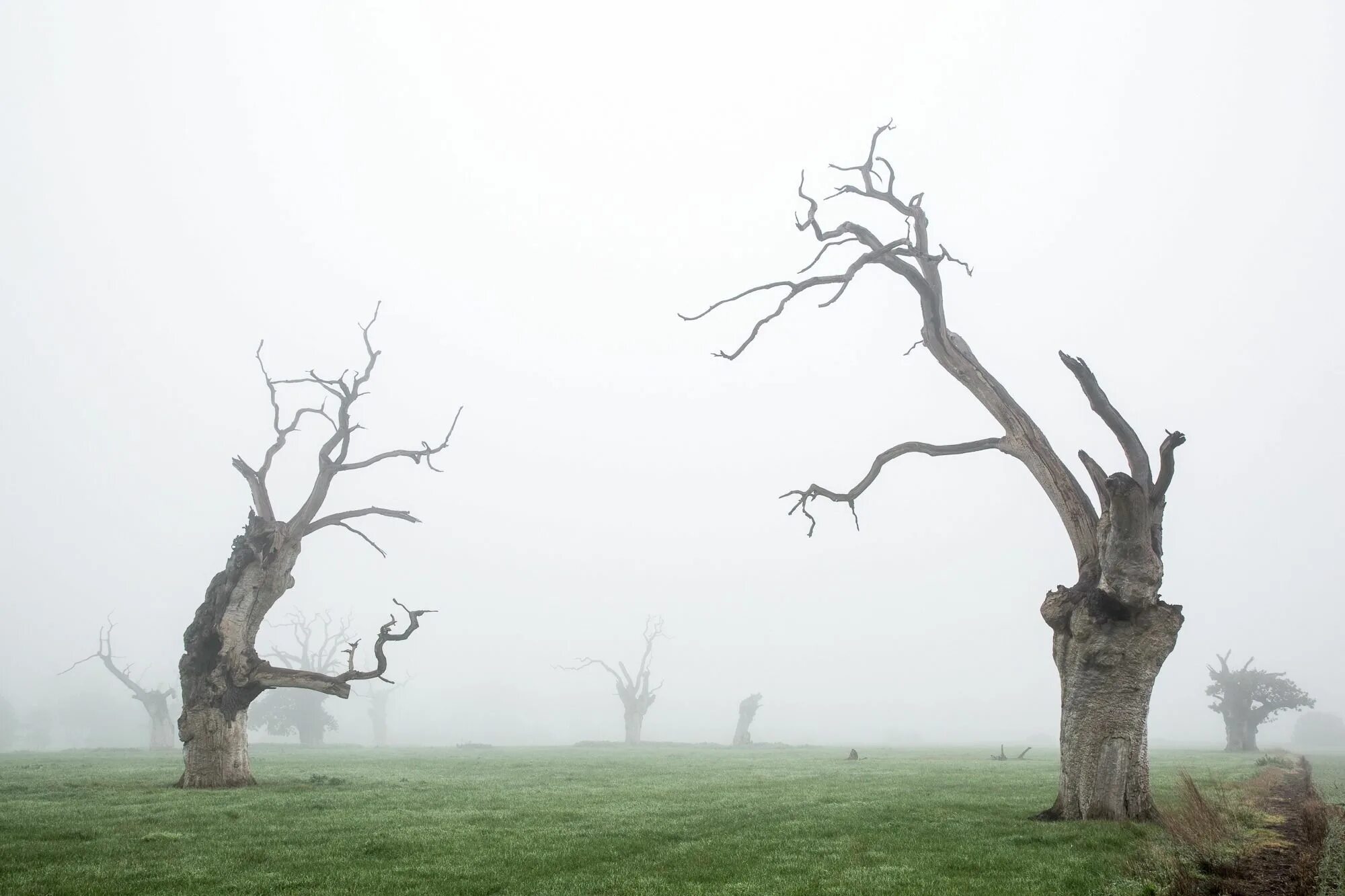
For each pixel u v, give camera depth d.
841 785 29.55
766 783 30.61
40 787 27.08
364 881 13.21
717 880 13.40
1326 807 21.22
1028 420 22.08
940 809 21.62
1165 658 19.97
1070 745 20.08
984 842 16.66
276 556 29.92
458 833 17.75
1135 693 19.67
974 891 12.49
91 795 24.89
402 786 28.83
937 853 15.55
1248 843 17.12
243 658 28.70
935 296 23.03
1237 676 70.06
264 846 16.31
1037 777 33.34
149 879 13.35
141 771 35.69
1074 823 18.66
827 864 14.56
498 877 13.58
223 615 29.09
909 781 31.36
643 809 21.91
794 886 12.81
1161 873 13.66
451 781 31.20
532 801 24.02
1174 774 32.97
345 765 42.28
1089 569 20.42
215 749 28.16
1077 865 14.31
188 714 28.41
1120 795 19.38
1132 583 19.42
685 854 15.56
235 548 30.30
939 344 23.06
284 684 28.59
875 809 21.77
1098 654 19.88
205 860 14.83
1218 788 26.50
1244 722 69.06
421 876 13.62
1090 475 20.27
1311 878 13.49
